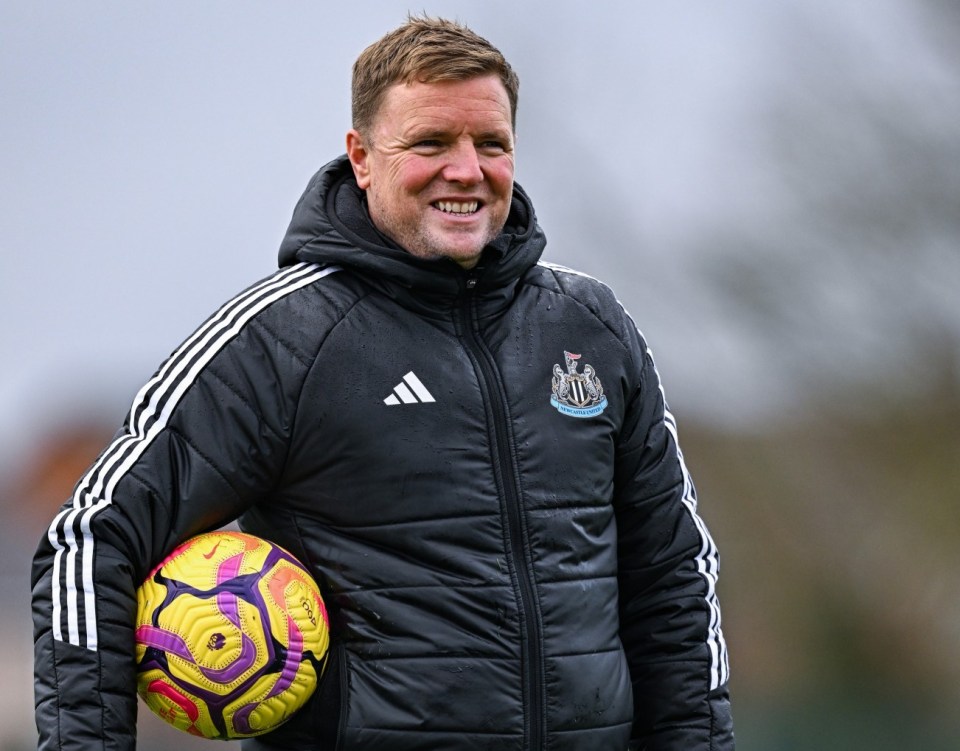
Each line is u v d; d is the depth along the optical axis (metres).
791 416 45.88
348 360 11.62
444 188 11.72
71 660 10.77
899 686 41.59
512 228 12.73
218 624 11.13
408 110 11.69
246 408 11.42
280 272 12.15
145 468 11.19
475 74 11.72
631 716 12.18
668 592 12.80
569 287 12.79
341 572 11.52
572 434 12.11
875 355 45.91
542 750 11.41
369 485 11.51
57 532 11.05
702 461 45.56
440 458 11.57
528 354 12.20
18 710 30.86
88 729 10.70
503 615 11.39
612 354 12.66
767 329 46.69
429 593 11.36
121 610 10.95
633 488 12.84
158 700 11.27
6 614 33.31
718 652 12.77
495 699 11.28
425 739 11.21
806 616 43.38
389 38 11.99
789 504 44.78
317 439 11.52
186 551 11.38
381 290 11.95
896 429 45.22
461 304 12.07
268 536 11.96
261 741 11.92
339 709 11.45
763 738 38.03
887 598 43.22
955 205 45.84
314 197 12.26
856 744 36.62
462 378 11.80
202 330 11.76
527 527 11.67
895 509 44.41
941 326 45.38
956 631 42.59
